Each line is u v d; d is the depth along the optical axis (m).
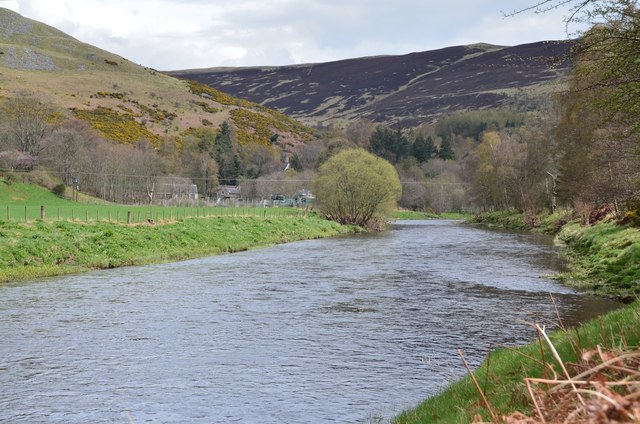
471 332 20.69
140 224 51.72
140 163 129.88
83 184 119.31
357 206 89.12
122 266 39.56
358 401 14.13
